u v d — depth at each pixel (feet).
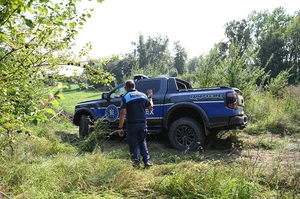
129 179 12.70
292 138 24.77
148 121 23.08
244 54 37.76
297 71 135.74
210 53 39.24
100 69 9.41
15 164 13.91
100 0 7.18
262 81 46.09
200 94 21.43
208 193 10.99
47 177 12.58
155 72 60.44
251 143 22.71
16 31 6.93
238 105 21.20
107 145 23.21
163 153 20.43
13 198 10.57
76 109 27.32
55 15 7.11
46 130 23.88
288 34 140.46
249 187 10.64
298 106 34.88
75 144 22.44
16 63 7.36
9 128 7.14
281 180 12.09
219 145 22.90
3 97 7.01
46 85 8.86
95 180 12.84
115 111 24.85
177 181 11.93
